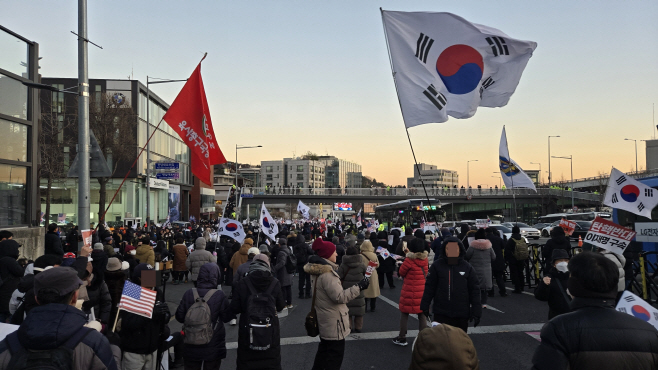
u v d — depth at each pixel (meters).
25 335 2.70
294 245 13.56
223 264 14.53
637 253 10.58
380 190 69.25
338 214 88.94
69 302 3.05
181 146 57.56
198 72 12.79
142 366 4.94
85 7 9.77
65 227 36.06
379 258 14.12
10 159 13.74
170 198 52.50
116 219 41.19
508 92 9.15
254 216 114.50
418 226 26.30
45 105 39.84
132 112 34.53
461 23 8.90
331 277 5.53
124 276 6.16
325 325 5.53
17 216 14.06
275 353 4.98
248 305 4.96
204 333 5.01
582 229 32.03
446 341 2.40
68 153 40.22
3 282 7.22
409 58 9.01
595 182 77.12
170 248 23.58
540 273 13.23
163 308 4.97
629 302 3.40
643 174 59.12
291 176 181.12
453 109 9.07
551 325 2.64
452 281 5.97
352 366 6.62
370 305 10.84
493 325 8.75
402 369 6.48
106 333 4.80
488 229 12.07
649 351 2.49
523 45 8.90
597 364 2.46
